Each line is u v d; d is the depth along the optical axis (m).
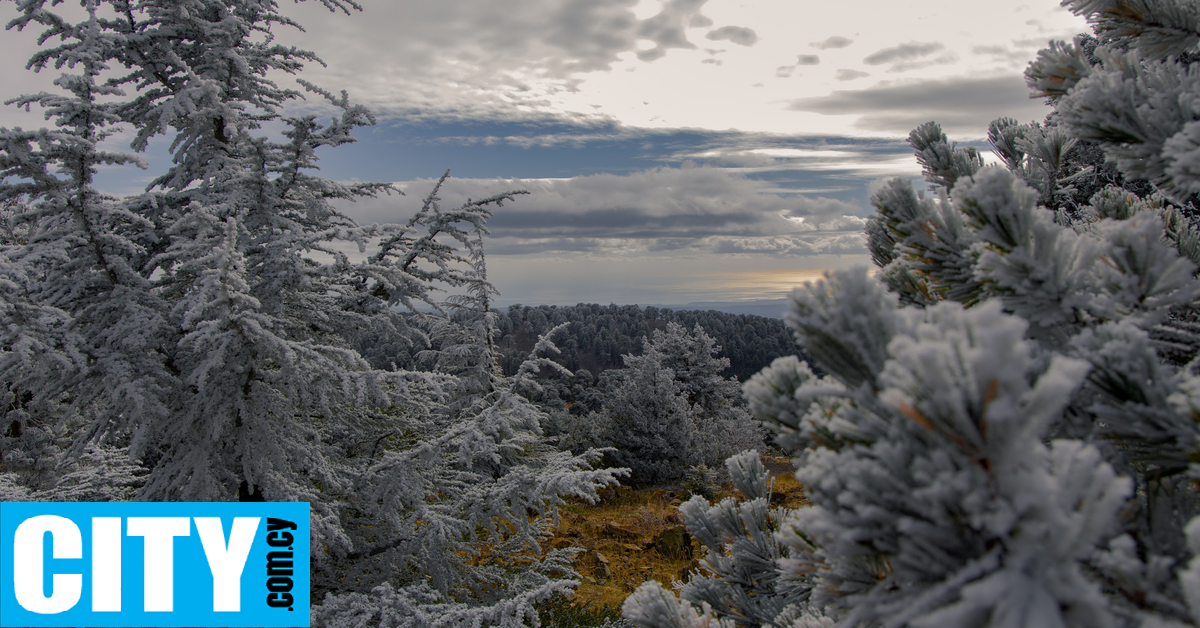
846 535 0.84
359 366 6.05
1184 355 1.42
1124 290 1.27
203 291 4.98
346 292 7.53
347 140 6.67
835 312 1.01
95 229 5.45
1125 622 0.83
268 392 6.02
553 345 7.15
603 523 13.84
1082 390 1.14
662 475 20.14
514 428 10.52
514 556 8.12
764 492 2.67
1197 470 0.96
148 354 5.85
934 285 1.60
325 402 5.69
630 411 20.95
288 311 7.05
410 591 5.37
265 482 5.61
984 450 0.77
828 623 1.69
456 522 6.14
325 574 6.46
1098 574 0.88
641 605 1.88
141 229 6.41
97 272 5.71
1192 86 1.43
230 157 7.16
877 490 0.84
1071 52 1.82
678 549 12.85
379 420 8.16
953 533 0.81
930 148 2.73
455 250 8.20
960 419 0.75
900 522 0.79
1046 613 0.68
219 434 5.53
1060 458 0.80
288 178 6.74
